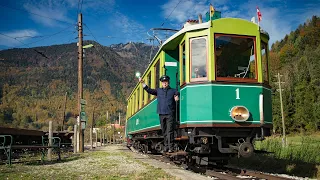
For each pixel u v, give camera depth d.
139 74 8.39
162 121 8.22
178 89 9.12
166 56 9.66
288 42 109.44
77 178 6.81
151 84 11.84
